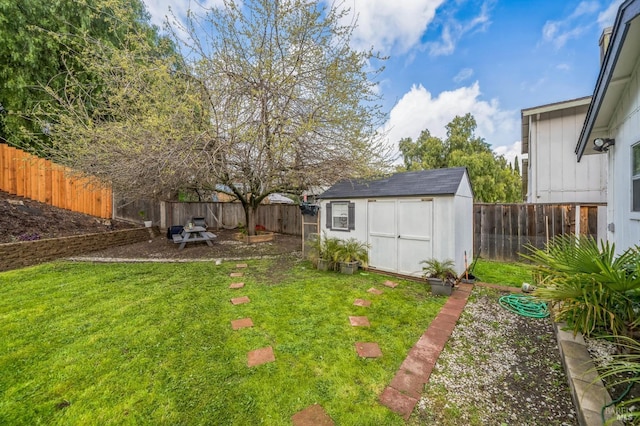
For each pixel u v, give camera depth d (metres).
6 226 6.48
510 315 3.63
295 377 2.36
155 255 7.36
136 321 3.39
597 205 5.78
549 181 8.05
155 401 2.08
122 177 6.61
